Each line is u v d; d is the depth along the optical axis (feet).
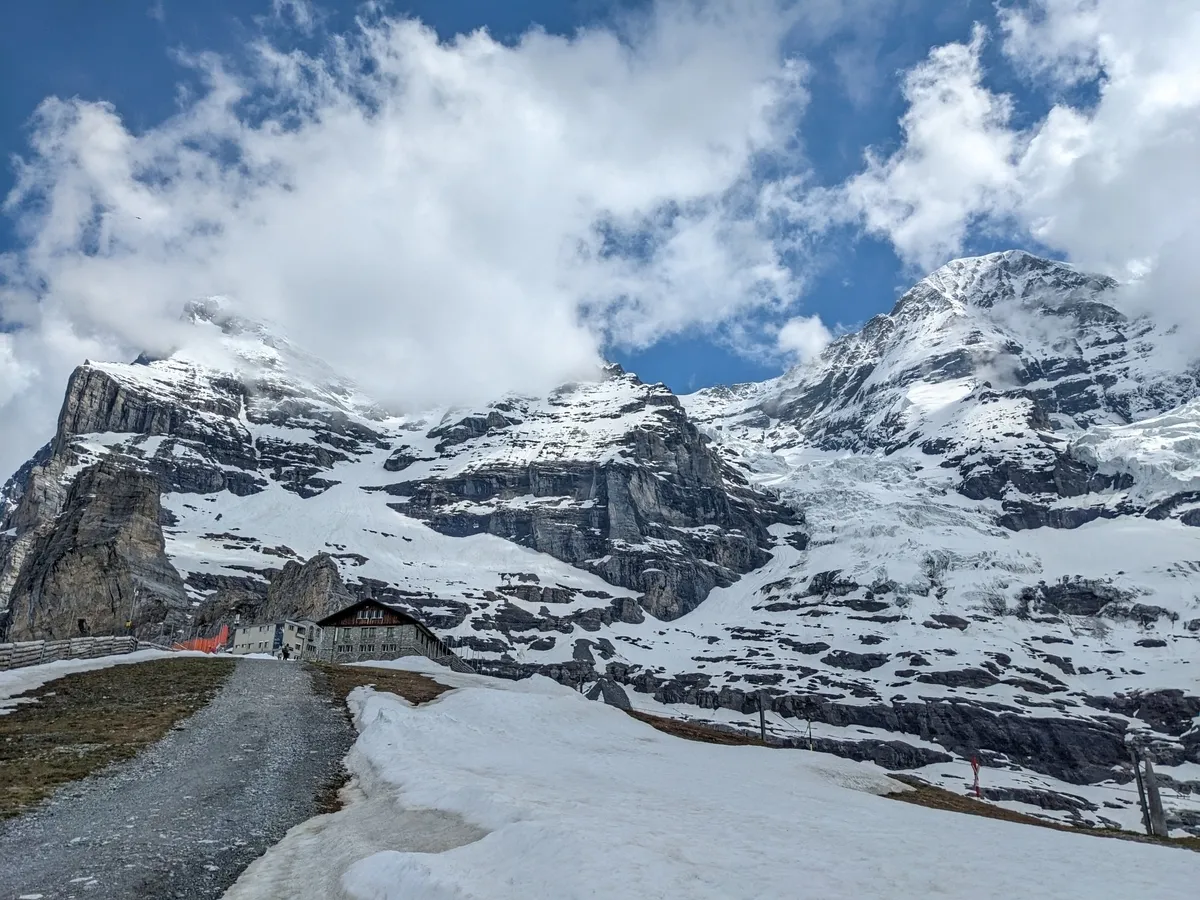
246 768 101.76
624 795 91.97
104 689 160.04
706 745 181.06
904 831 84.84
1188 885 64.39
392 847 65.57
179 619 433.89
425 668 299.38
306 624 375.45
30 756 99.45
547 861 54.39
